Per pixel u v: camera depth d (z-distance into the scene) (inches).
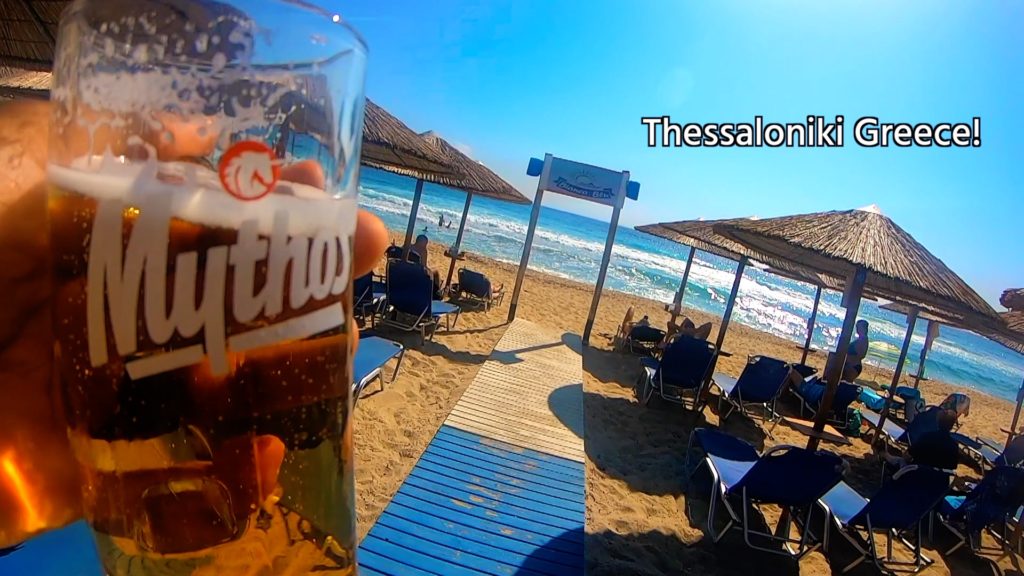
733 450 219.1
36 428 34.6
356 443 199.9
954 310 237.0
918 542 195.3
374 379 256.2
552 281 871.7
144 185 18.5
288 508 20.9
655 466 239.8
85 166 19.4
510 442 223.9
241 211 19.1
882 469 297.3
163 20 19.0
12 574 51.6
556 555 158.2
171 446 19.1
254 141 19.5
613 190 443.2
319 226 21.3
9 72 190.1
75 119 19.9
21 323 33.4
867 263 209.8
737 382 317.1
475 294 498.3
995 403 760.3
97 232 18.8
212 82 19.3
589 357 398.3
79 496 36.2
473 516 168.1
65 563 53.6
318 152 21.6
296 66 21.0
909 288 224.5
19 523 34.5
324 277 21.5
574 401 291.0
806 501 181.5
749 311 1227.9
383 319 353.4
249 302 19.2
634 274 1371.8
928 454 262.8
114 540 20.1
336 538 22.9
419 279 336.2
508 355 351.9
